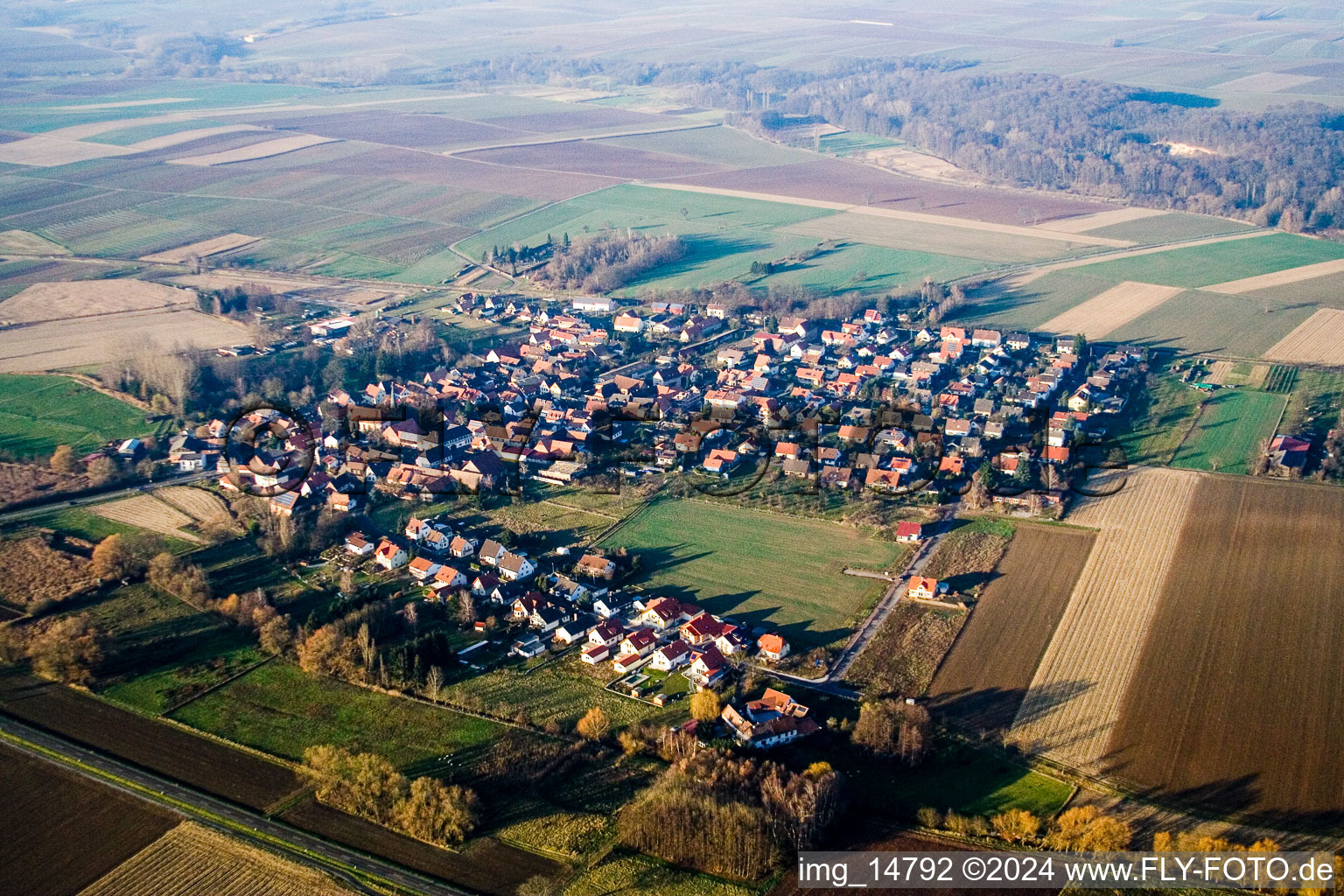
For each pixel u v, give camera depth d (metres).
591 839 139.62
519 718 163.50
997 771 151.25
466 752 156.62
